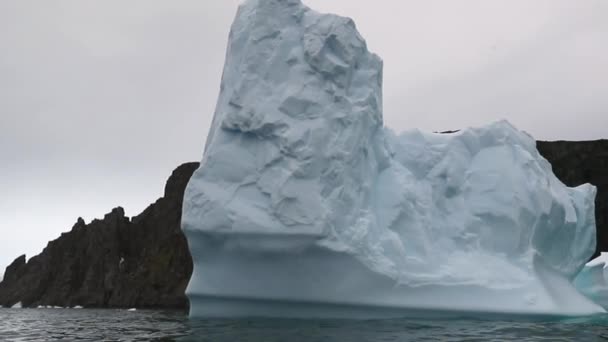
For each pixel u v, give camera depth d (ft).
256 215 47.73
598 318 58.70
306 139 49.60
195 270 50.16
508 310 51.49
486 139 63.26
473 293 52.06
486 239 58.18
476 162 62.23
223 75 57.62
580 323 51.44
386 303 48.85
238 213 47.75
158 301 163.02
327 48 53.42
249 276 48.34
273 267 47.73
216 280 49.06
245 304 49.75
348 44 53.72
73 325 65.31
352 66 54.34
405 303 49.60
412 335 39.34
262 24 53.72
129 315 101.24
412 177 60.03
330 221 47.60
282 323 45.62
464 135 63.16
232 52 55.52
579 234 72.33
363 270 48.32
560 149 129.90
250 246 47.52
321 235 46.65
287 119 50.47
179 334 40.68
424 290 50.96
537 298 52.60
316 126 50.24
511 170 60.59
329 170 49.73
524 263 56.49
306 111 51.16
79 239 192.54
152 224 191.01
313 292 47.62
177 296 161.38
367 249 49.42
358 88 55.21
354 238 48.83
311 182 48.44
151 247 183.42
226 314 50.57
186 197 49.90
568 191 73.97
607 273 96.73
